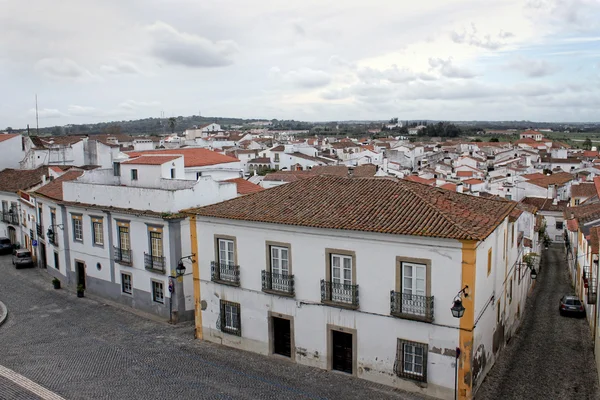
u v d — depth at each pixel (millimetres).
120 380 19797
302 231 20297
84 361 21688
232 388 19031
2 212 44812
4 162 55531
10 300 30828
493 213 20547
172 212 26094
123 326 26188
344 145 126125
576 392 19234
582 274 31000
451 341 17656
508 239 23938
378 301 18922
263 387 19078
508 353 23562
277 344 22047
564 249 55281
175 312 26531
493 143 156375
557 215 59594
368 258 18938
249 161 95188
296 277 20797
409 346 18562
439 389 18031
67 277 33625
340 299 19703
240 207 22875
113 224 29297
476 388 18625
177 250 26188
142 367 21016
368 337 19312
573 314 30141
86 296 31484
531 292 37000
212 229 23062
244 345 22781
